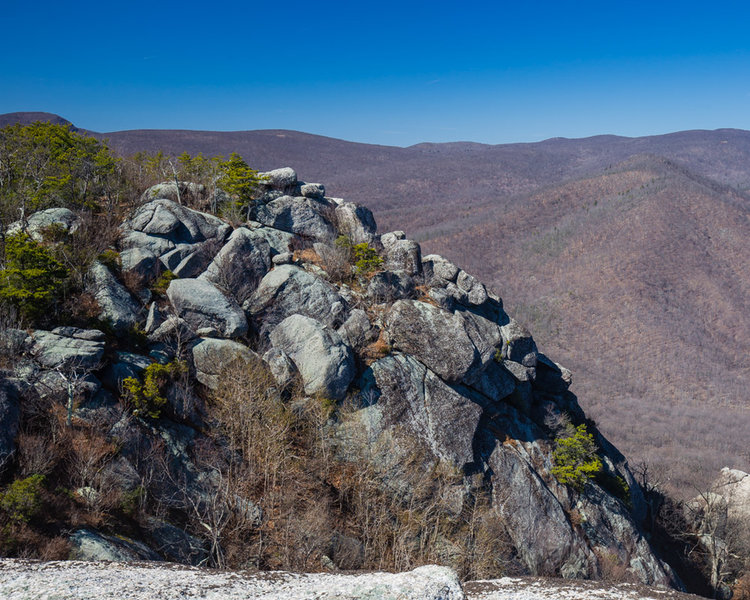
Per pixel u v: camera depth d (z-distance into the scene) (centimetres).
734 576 5231
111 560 1881
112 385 2775
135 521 2275
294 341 3450
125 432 2580
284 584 1645
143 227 3819
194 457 2777
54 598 1423
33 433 2344
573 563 3659
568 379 5028
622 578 3744
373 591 1523
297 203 4691
